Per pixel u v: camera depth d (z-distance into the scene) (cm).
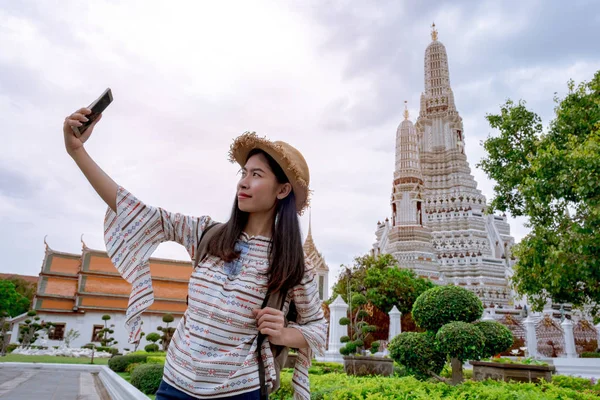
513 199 1559
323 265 5106
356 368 1159
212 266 214
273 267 212
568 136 1269
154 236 225
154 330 3912
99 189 220
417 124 6612
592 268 1114
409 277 3528
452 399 632
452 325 859
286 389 718
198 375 188
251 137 238
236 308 201
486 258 5247
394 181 5650
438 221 5822
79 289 3856
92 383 1451
